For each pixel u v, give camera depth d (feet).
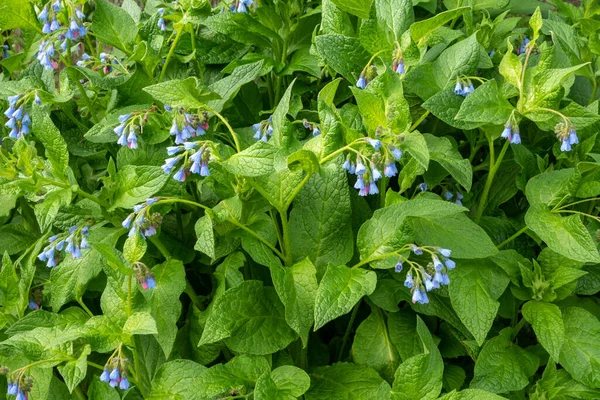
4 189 2.89
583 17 4.09
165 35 3.80
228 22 3.56
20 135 3.20
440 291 3.11
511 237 3.20
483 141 3.43
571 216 2.97
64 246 3.17
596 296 3.59
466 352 3.27
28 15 3.37
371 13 3.22
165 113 3.17
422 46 3.22
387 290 3.14
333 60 3.25
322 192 3.12
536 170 3.33
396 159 2.84
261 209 3.10
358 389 3.05
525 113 3.00
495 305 2.97
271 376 2.89
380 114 2.91
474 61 3.16
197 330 3.18
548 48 2.94
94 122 3.56
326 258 3.11
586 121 2.99
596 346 3.02
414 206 2.84
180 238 3.41
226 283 3.08
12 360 3.04
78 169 3.59
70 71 3.45
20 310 3.13
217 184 2.99
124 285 2.92
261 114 3.71
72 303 3.42
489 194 3.50
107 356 3.32
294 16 3.74
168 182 3.09
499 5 3.86
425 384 2.76
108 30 3.54
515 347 3.13
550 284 3.08
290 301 2.90
